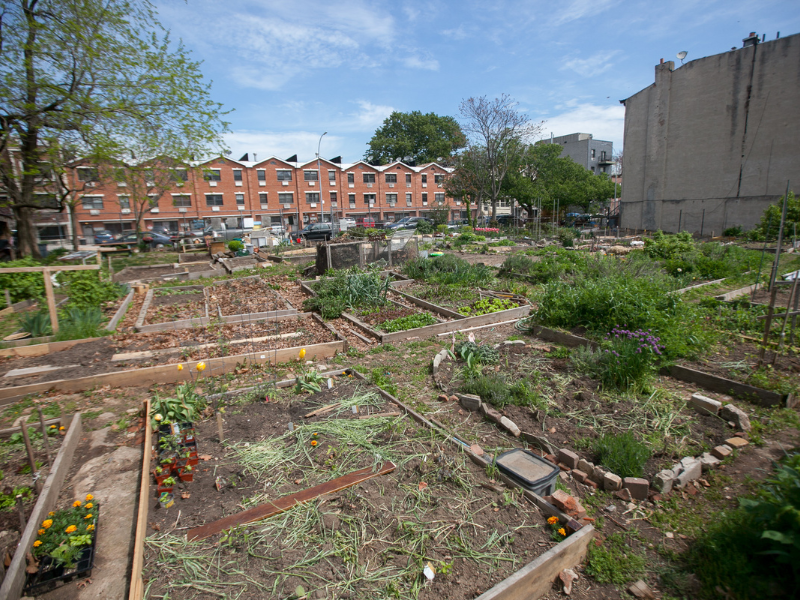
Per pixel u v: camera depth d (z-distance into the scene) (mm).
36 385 5934
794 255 16422
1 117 14797
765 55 26781
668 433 4605
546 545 3186
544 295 9094
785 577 2777
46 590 2936
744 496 3727
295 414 5148
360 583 2891
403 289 12891
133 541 3371
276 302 11383
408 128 72062
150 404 5250
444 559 3070
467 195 47781
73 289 10742
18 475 4129
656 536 3412
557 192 45156
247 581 2912
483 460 4117
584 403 5223
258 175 51156
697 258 14320
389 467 4066
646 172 33438
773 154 27109
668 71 31359
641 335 6078
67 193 19141
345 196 56156
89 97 15594
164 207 46406
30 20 14398
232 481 3902
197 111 18328
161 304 11844
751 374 5684
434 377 6234
